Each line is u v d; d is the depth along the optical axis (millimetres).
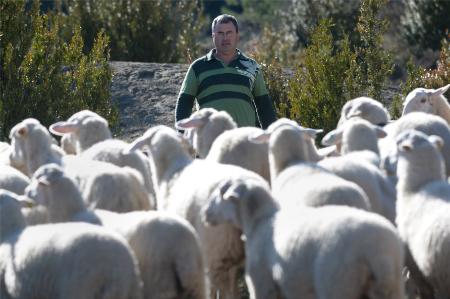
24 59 20609
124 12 34000
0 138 19797
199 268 11312
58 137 20641
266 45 38688
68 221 11727
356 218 10055
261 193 11336
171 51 34375
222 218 11594
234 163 13875
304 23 39844
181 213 12641
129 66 26984
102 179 12953
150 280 11164
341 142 14680
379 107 15719
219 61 15969
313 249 10141
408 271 12672
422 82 22219
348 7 37906
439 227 11586
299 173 12258
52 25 28500
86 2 33844
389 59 21453
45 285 10547
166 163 13539
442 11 38375
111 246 10430
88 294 10289
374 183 12992
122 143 14734
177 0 35562
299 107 20672
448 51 25141
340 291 9898
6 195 11539
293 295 10406
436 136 12938
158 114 23594
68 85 21156
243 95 15969
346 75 21031
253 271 11070
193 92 16078
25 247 10844
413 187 12250
